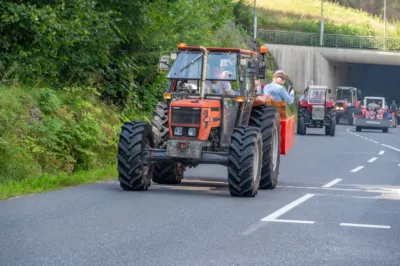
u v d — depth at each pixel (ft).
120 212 44.32
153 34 98.07
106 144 74.02
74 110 75.31
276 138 62.54
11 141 59.72
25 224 39.22
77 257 31.73
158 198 51.57
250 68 59.36
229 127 57.67
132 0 85.76
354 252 34.27
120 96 94.99
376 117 221.05
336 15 411.54
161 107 58.75
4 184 54.60
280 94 69.21
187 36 106.32
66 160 66.80
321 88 184.14
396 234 39.50
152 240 35.94
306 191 59.77
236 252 33.68
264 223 41.98
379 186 66.18
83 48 82.84
